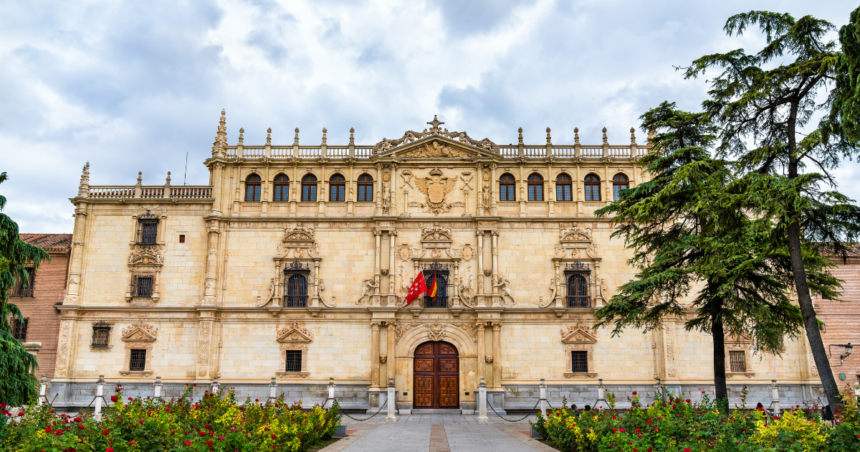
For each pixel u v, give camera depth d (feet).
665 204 94.84
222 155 160.25
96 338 151.12
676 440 67.72
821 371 73.92
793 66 81.00
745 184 83.20
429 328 151.23
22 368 89.30
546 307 151.43
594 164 159.53
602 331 150.61
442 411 146.92
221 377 148.56
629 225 110.63
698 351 149.38
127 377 148.66
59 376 146.92
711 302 97.04
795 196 74.95
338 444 89.81
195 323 151.53
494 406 145.28
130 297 151.84
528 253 155.02
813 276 95.86
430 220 156.35
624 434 67.05
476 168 159.53
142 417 65.10
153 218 156.76
